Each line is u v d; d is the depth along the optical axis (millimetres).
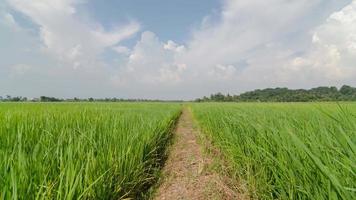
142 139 5188
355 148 1572
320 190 1786
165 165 5648
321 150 2029
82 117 6242
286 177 2311
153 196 3861
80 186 2377
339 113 2611
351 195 1480
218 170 4664
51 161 2760
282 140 2695
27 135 3646
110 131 4684
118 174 3355
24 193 2020
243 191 3484
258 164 3400
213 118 9141
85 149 3510
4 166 2227
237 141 4504
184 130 13102
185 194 3861
